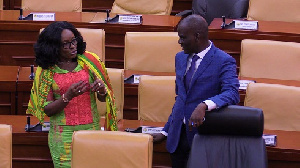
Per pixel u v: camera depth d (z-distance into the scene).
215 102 10.19
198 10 18.64
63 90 11.37
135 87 14.95
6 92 14.75
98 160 10.44
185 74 11.25
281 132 12.80
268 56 15.14
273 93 13.08
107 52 17.44
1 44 17.42
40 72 11.45
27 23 17.31
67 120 11.43
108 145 10.41
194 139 10.27
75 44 11.27
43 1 19.08
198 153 10.14
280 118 13.07
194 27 10.94
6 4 20.98
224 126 10.11
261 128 10.05
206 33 11.02
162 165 12.71
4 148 10.77
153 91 13.56
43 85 11.38
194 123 10.16
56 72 11.38
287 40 16.75
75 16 17.97
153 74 15.29
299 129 13.02
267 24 17.36
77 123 11.45
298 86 14.56
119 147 10.38
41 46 11.25
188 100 11.20
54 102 11.27
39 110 11.46
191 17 11.02
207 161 10.10
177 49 15.45
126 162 10.37
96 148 10.42
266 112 13.11
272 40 16.66
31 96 11.62
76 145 10.47
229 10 18.36
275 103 13.07
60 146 11.50
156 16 18.23
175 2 20.75
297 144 12.29
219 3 18.42
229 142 10.16
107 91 11.59
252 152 10.03
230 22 16.94
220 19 17.70
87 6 20.88
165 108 13.55
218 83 11.03
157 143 12.16
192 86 11.14
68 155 11.52
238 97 10.81
